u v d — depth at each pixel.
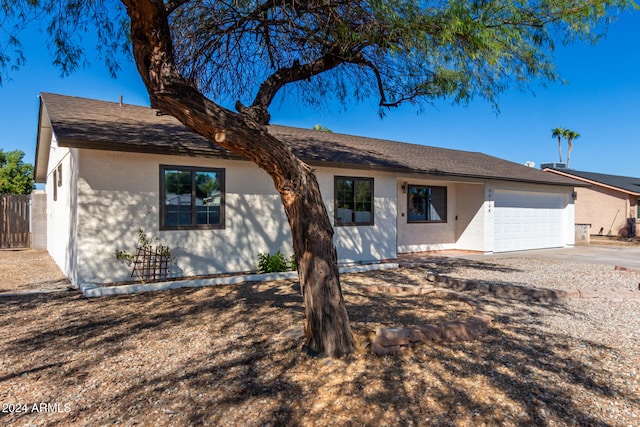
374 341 4.46
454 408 3.29
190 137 9.15
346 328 4.39
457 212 15.77
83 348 4.64
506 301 7.08
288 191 4.36
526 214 16.38
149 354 4.44
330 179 11.19
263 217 10.02
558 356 4.41
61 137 7.12
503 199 15.52
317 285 4.35
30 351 4.55
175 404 3.37
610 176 27.84
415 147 17.47
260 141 4.16
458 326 4.91
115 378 3.87
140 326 5.43
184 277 8.93
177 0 5.29
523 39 5.83
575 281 9.09
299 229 4.38
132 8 3.77
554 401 3.42
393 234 12.58
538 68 6.10
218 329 5.27
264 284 8.36
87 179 7.90
